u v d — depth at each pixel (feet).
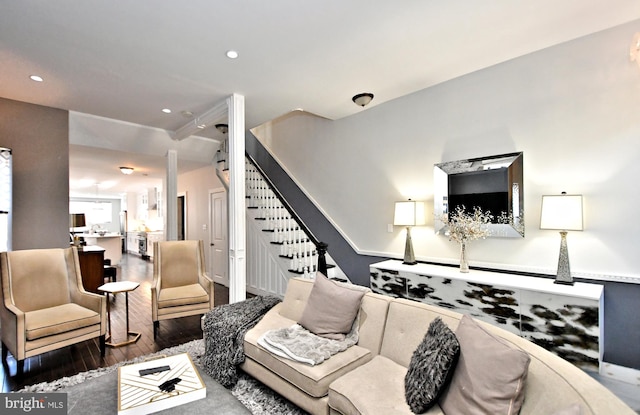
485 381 4.18
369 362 6.24
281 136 19.80
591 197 8.54
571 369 4.15
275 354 6.76
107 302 10.84
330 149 16.15
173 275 12.76
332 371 6.04
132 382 5.26
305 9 7.09
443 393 4.78
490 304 8.79
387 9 7.18
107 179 27.17
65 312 9.22
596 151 8.46
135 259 32.53
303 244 15.90
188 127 15.28
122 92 11.57
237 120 11.85
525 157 9.62
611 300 8.22
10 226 11.91
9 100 12.04
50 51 8.68
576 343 7.39
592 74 8.49
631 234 7.98
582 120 8.66
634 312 7.93
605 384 8.01
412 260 11.71
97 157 17.39
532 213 9.51
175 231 17.21
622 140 8.10
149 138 16.20
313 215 17.17
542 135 9.32
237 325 8.13
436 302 9.97
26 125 12.39
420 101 12.17
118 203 42.91
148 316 13.39
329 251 16.15
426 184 12.07
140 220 38.78
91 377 8.13
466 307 9.29
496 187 10.16
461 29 8.08
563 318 7.57
